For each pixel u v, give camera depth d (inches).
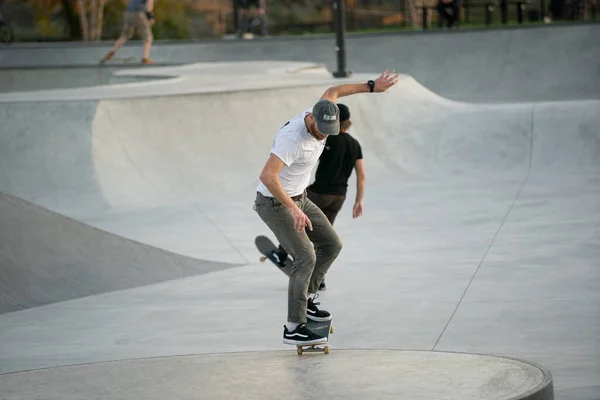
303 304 346.6
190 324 441.1
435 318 431.8
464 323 421.4
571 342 385.4
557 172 904.9
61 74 1418.6
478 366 318.7
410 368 320.2
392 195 816.3
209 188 823.7
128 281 525.7
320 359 338.6
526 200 761.6
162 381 316.8
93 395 303.6
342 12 1098.7
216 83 1043.9
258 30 2020.2
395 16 2172.7
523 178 882.8
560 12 1878.7
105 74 1427.2
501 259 553.0
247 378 315.6
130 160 815.1
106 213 751.1
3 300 482.3
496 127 978.1
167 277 540.1
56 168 794.2
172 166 829.2
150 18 1443.2
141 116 842.8
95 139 808.9
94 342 417.1
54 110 825.5
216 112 888.3
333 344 396.8
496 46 1565.0
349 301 472.1
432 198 792.3
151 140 837.2
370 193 829.8
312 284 368.5
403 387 297.1
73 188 781.9
